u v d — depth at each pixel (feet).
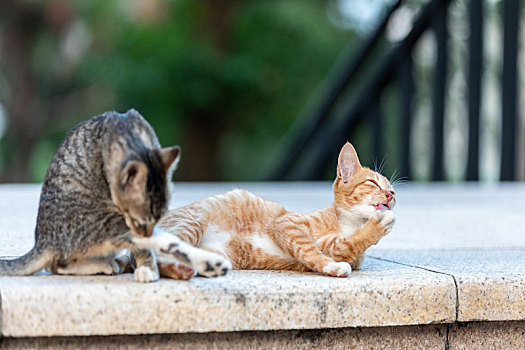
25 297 8.46
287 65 69.82
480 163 29.45
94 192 9.49
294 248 10.69
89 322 8.63
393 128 62.18
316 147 35.22
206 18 65.36
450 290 9.98
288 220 11.12
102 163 9.52
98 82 68.64
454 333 10.36
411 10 34.40
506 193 27.35
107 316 8.69
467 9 28.25
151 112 64.13
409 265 11.69
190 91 62.03
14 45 65.98
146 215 9.07
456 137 52.65
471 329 10.42
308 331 9.77
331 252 10.77
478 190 28.35
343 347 9.93
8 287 8.60
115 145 9.29
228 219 11.41
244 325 9.16
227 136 71.61
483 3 27.86
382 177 11.78
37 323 8.49
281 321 9.29
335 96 34.09
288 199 24.41
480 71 28.35
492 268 11.18
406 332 10.17
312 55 70.69
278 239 11.02
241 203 11.64
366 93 32.91
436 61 29.81
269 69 69.05
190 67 62.13
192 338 9.32
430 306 9.89
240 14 67.31
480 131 29.09
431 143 30.68
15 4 64.49
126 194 8.95
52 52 69.05
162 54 62.59
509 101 28.14
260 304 9.20
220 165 69.05
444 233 17.13
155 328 8.85
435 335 10.28
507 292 10.17
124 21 65.36
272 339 9.63
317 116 35.06
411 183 31.50
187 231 10.69
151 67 62.34
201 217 11.12
